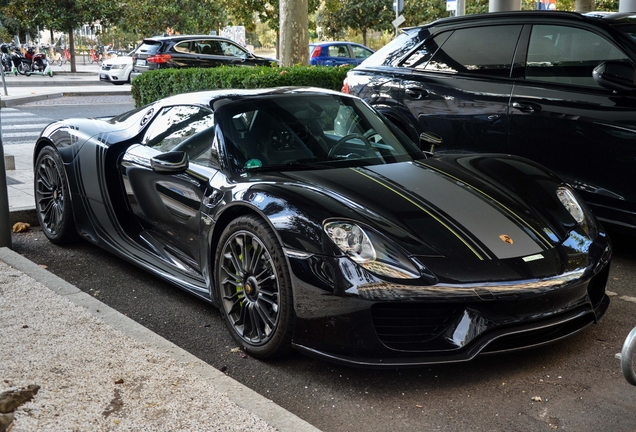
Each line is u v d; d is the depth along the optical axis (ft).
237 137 12.44
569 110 16.11
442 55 19.30
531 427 8.72
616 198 15.42
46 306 11.66
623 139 15.14
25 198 20.38
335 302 9.46
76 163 15.66
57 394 8.58
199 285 12.38
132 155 14.37
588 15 16.76
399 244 9.73
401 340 9.69
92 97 62.34
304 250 9.75
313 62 73.46
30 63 92.22
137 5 113.91
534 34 17.44
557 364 10.52
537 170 12.94
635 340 7.86
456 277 9.45
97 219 15.35
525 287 9.56
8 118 44.62
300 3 46.57
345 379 10.06
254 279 10.56
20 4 103.81
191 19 115.65
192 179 12.43
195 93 14.62
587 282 10.36
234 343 11.41
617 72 14.98
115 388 8.75
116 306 13.08
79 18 105.40
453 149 18.63
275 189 10.75
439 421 8.87
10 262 14.12
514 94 17.28
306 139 12.67
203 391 8.70
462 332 9.47
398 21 64.75
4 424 7.85
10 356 9.67
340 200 10.50
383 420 8.91
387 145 13.35
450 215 10.65
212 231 11.54
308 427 7.91
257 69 33.96
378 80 20.45
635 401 9.40
